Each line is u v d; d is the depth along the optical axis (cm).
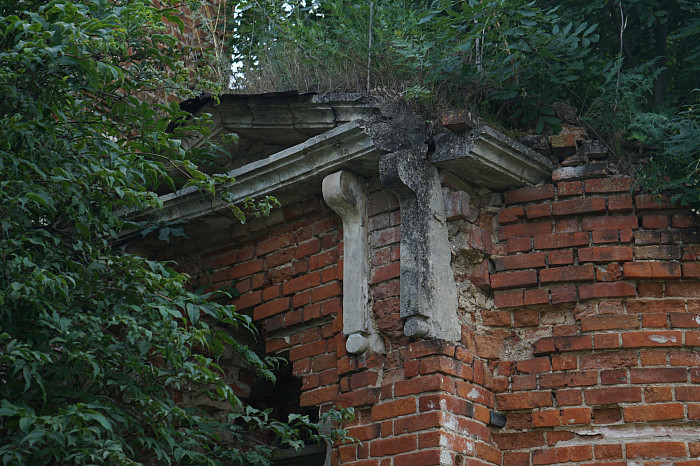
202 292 649
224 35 867
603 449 537
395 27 648
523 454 555
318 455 668
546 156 610
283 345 629
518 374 571
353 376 575
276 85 669
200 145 633
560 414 551
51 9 466
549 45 620
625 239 576
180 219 658
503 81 621
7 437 445
